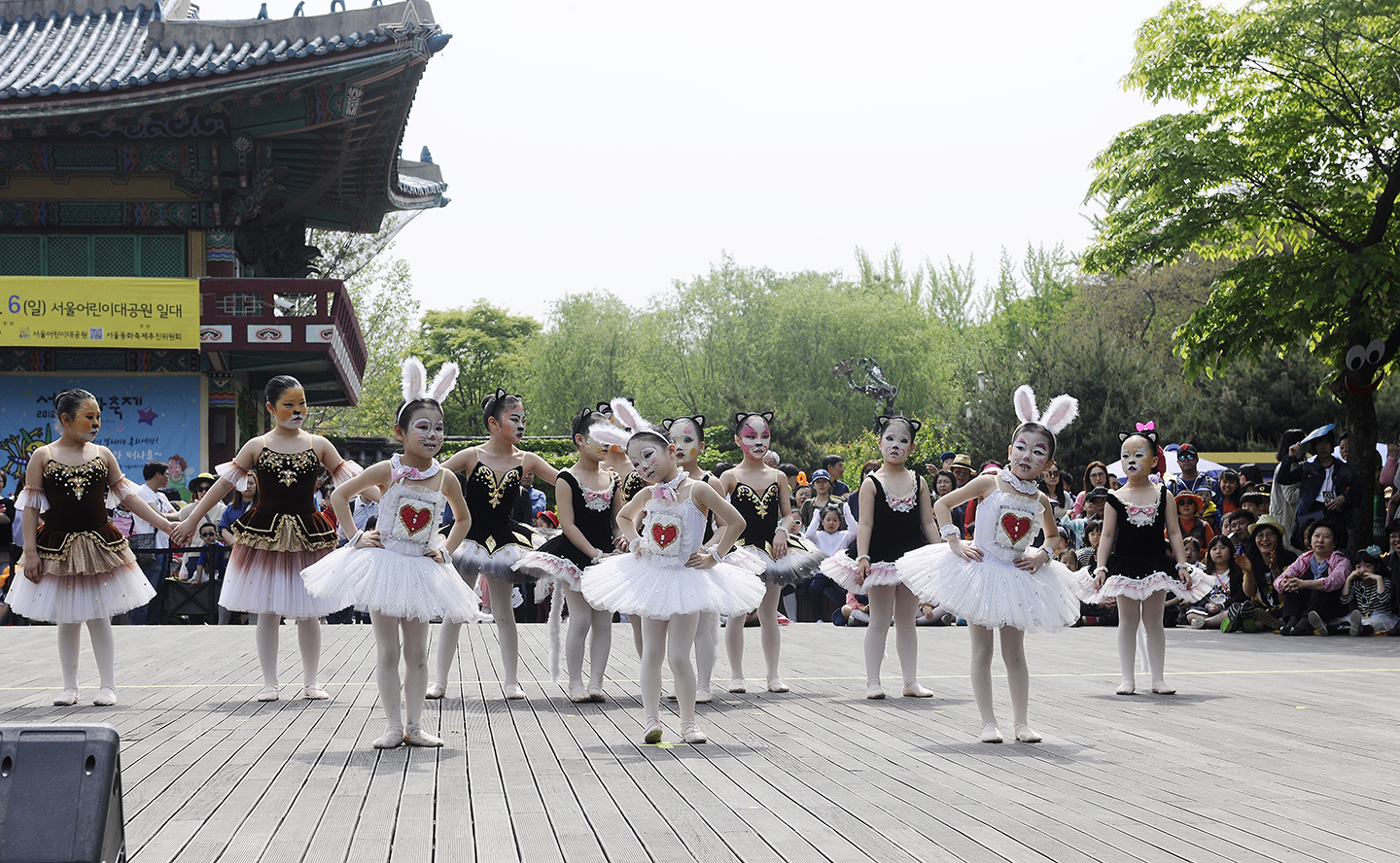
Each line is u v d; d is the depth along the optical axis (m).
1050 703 8.16
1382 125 15.70
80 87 17.92
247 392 22.48
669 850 4.35
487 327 78.12
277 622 8.22
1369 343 16.23
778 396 55.28
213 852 4.32
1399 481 15.52
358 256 40.06
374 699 8.23
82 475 8.09
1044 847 4.39
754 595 6.85
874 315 55.91
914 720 7.42
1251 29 15.98
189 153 19.69
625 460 8.73
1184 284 48.59
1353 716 7.54
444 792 5.30
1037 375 36.22
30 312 18.59
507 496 8.45
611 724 7.23
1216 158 16.11
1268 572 13.64
